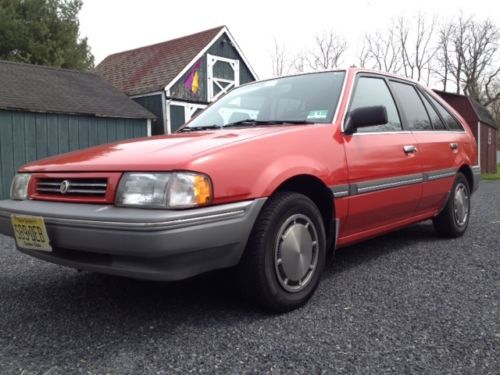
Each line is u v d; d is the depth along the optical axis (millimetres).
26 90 11609
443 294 2904
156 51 19000
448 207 4441
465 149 4660
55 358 2143
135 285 3229
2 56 21172
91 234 2232
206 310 2697
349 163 3051
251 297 2551
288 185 2816
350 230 3219
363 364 2008
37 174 2725
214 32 17344
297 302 2662
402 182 3551
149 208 2186
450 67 38656
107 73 19094
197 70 16578
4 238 5250
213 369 1993
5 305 2883
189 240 2160
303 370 1966
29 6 21578
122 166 2320
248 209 2396
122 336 2369
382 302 2775
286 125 3115
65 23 22562
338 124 3105
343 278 3295
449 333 2309
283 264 2604
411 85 4266
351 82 3389
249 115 3545
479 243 4387
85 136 11797
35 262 4023
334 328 2400
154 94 15570
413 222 3984
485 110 25391
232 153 2418
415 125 3998
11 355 2182
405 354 2094
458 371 1936
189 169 2209
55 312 2744
